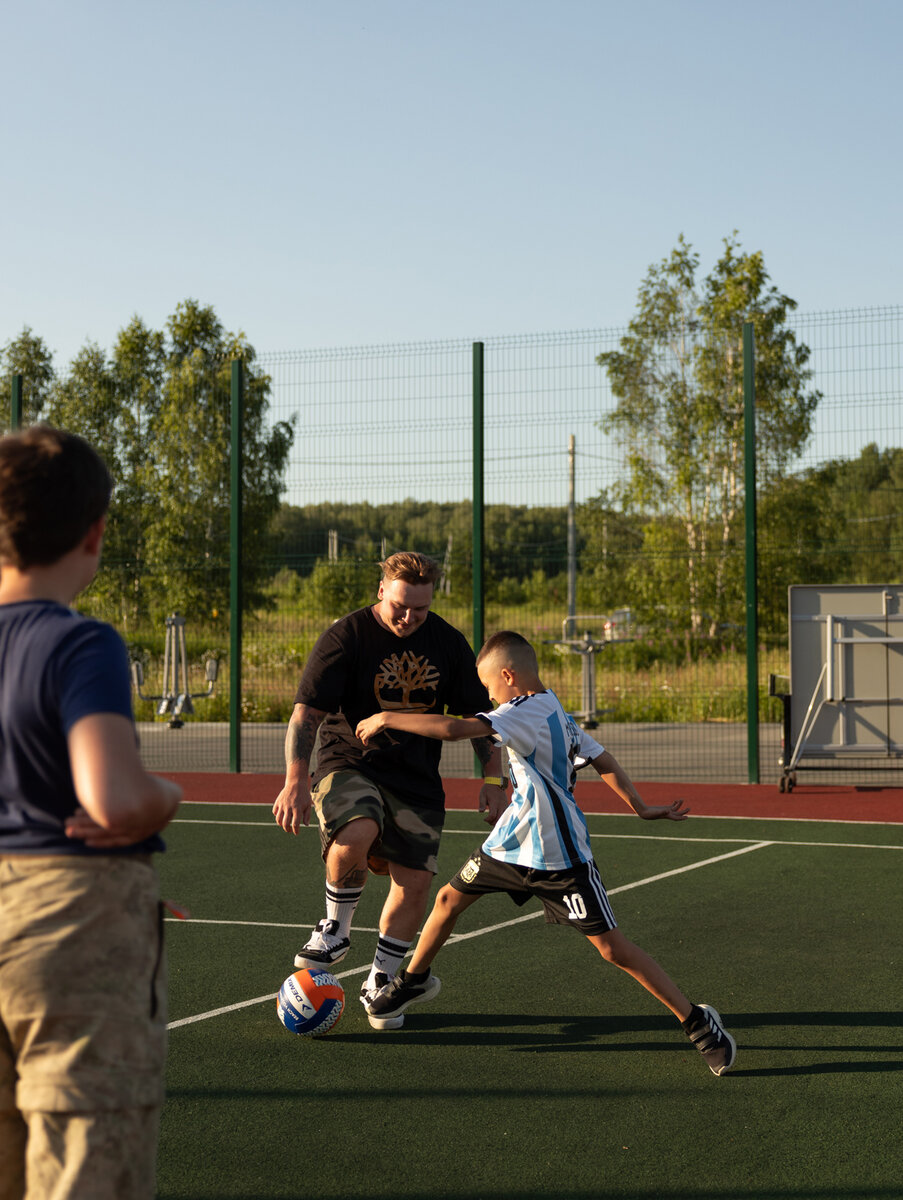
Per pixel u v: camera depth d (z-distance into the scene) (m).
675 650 17.39
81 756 1.80
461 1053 4.15
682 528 21.27
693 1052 4.13
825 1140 3.37
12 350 30.66
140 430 22.62
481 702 4.64
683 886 6.81
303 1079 3.90
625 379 20.55
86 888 1.85
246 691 16.09
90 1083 1.81
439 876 7.38
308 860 7.78
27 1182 1.85
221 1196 3.04
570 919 3.97
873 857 7.64
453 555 12.99
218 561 16.78
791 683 10.56
